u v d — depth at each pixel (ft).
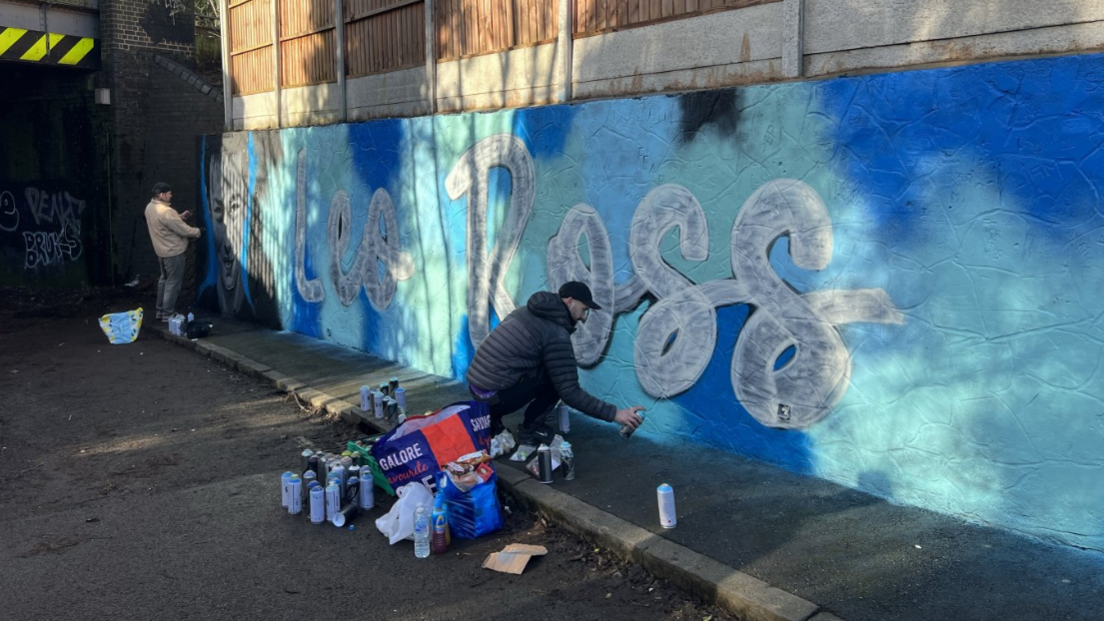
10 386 27.53
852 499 15.49
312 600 13.35
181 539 15.67
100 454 20.63
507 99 24.36
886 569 12.86
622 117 19.54
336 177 30.83
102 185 46.50
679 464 17.58
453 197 25.09
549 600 13.16
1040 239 13.24
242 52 38.17
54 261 49.44
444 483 15.42
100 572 14.39
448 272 25.62
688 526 14.61
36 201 49.62
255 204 36.37
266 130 35.24
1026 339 13.52
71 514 16.90
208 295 41.09
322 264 32.24
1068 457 13.23
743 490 16.07
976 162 13.83
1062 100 12.87
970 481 14.37
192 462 19.97
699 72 18.95
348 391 24.85
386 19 29.19
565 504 15.71
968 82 13.83
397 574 14.15
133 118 46.24
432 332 26.63
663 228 18.88
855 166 15.39
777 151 16.56
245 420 23.35
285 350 30.94
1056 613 11.55
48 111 47.96
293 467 19.53
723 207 17.63
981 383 14.08
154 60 46.34
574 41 21.95
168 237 36.73
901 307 14.98
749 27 17.80
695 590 12.91
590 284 20.80
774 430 17.21
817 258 16.12
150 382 27.86
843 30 16.29
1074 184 12.84
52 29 43.93
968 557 13.15
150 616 12.95
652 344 19.42
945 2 14.69
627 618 12.56
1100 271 12.68
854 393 15.80
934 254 14.47
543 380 18.07
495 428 18.80
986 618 11.50
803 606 11.85
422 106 27.78
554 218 21.67
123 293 46.09
